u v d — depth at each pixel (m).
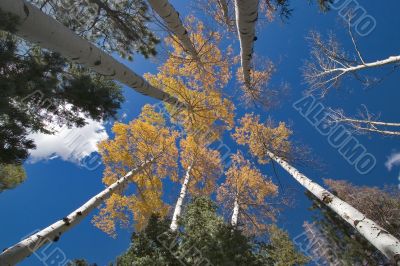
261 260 6.57
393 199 11.02
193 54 7.46
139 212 10.91
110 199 10.38
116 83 6.90
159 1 4.49
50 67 5.01
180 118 10.62
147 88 6.07
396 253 3.58
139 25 6.99
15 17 2.89
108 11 6.13
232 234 6.56
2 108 3.18
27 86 4.29
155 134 10.80
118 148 10.30
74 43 3.71
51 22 3.33
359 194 11.53
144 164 10.13
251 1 4.03
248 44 5.79
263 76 9.45
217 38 8.70
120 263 6.66
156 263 6.21
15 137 4.11
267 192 12.23
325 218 10.20
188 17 8.89
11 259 4.18
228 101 9.91
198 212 7.56
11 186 10.26
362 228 4.42
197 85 9.59
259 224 12.39
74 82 5.65
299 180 7.99
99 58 4.23
